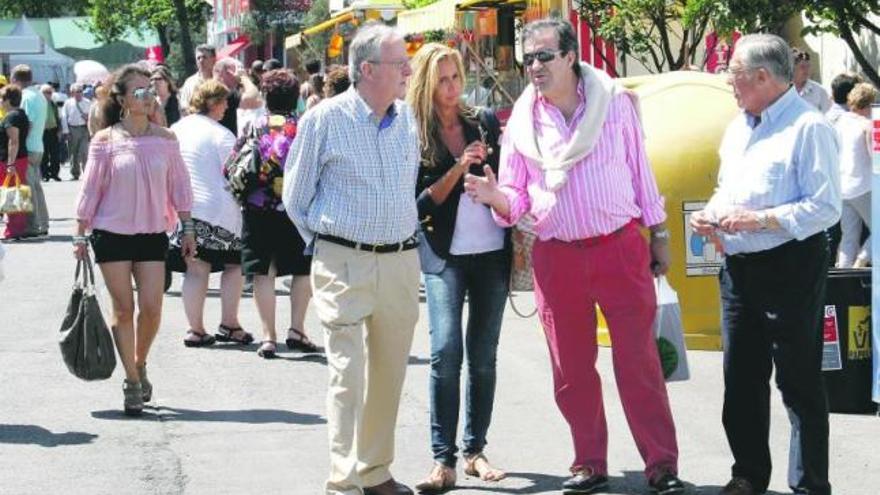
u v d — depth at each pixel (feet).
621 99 28.04
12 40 186.19
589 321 28.58
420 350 44.42
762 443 27.86
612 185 27.73
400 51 26.81
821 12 49.62
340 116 26.94
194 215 45.24
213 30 213.25
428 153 28.60
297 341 44.86
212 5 216.74
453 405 28.99
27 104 79.51
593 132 27.45
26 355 44.96
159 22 220.23
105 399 38.42
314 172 27.09
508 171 28.40
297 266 43.93
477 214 28.60
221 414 36.45
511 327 47.91
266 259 43.52
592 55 80.94
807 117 26.23
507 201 28.02
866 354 34.53
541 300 28.68
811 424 26.73
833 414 34.78
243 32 166.09
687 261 42.01
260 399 38.19
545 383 39.29
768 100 26.55
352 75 27.02
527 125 28.04
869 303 34.40
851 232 49.03
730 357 27.58
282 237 43.47
